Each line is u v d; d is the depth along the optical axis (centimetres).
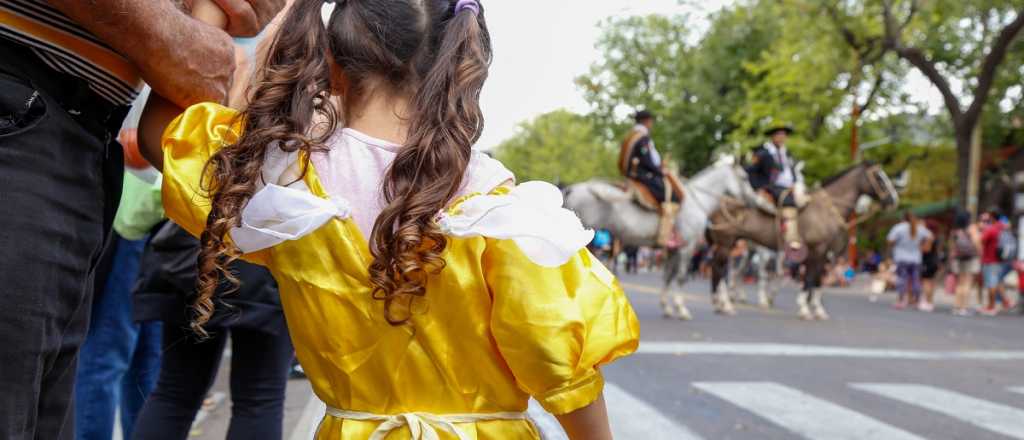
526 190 137
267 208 133
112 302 285
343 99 146
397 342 130
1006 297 1606
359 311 131
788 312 1299
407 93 142
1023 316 1411
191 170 142
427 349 130
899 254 1584
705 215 1118
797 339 869
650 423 458
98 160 139
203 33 148
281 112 137
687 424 459
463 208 130
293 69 138
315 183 136
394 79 142
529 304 125
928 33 2222
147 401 247
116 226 256
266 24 165
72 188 131
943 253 2456
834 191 1206
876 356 758
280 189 132
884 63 2484
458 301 129
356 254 132
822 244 1170
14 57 128
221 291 231
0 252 119
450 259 129
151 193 251
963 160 2050
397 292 125
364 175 136
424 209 125
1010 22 1909
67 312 132
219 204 132
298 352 138
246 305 232
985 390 601
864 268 3462
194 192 140
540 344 124
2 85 124
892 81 2594
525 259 127
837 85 2459
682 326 965
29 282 122
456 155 130
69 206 130
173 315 244
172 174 141
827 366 685
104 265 285
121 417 336
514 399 133
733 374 627
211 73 150
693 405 510
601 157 5506
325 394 136
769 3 2686
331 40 143
